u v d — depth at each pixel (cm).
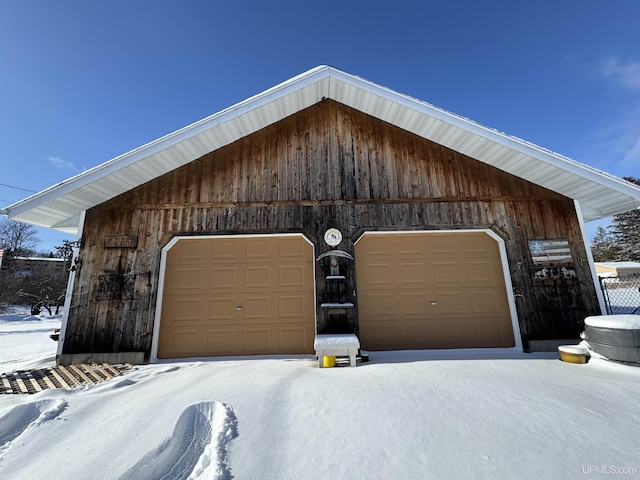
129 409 282
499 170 579
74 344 491
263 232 552
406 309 533
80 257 525
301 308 531
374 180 577
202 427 243
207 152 578
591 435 214
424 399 276
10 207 471
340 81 551
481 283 544
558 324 514
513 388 301
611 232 3169
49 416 272
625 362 358
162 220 551
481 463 185
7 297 2125
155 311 512
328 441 213
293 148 591
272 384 327
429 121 543
